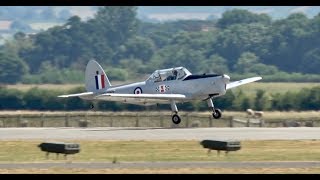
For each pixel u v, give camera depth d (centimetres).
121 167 14400
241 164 14712
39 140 18400
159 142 17912
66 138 18788
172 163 14862
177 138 18675
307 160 15375
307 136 19112
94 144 17662
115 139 18500
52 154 16325
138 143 17775
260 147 17175
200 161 15225
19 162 15250
